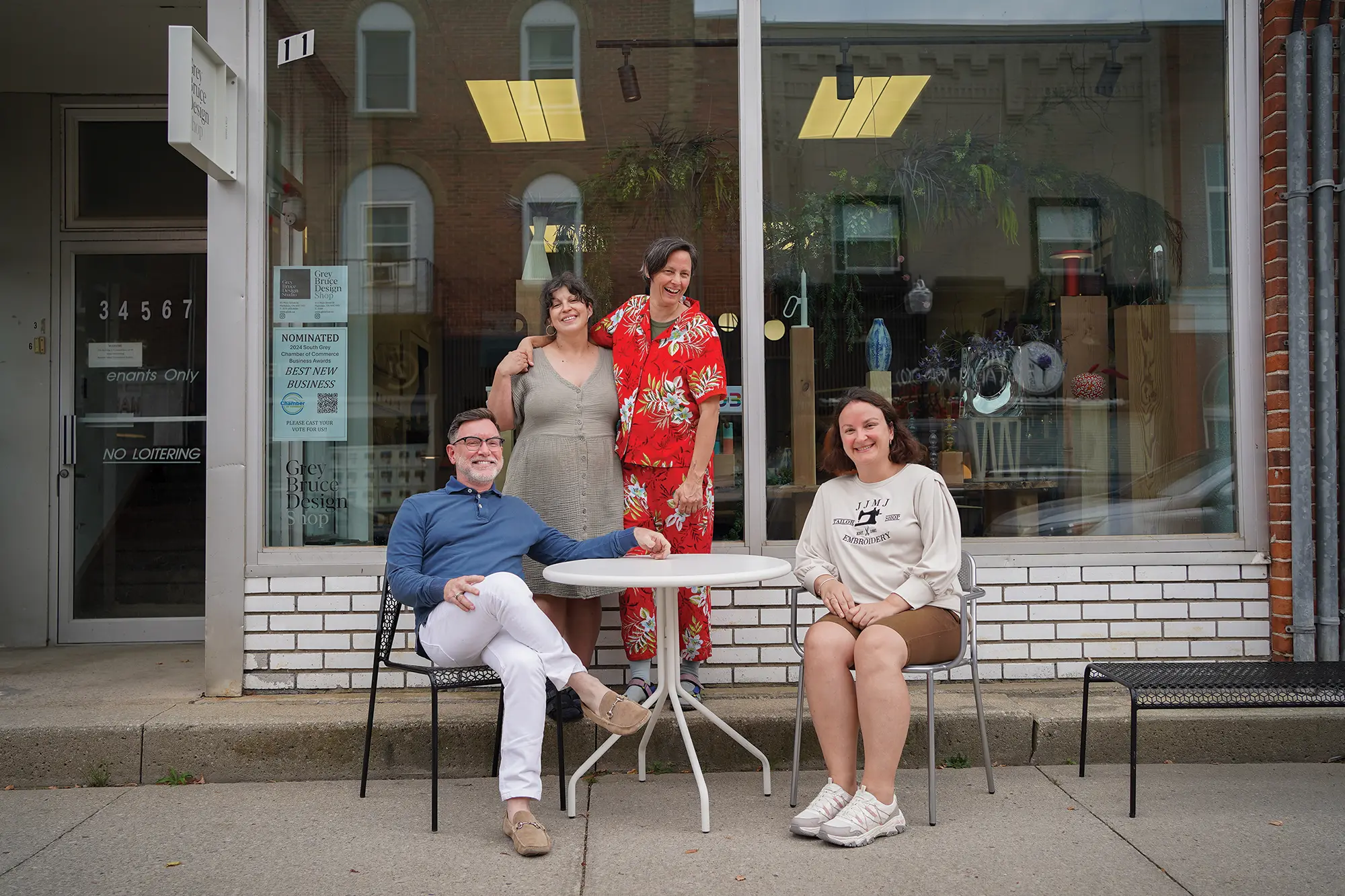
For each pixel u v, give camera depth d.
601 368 3.67
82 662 4.61
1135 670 3.14
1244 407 4.07
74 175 5.31
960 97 4.29
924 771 3.41
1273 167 4.02
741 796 3.20
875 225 4.23
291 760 3.41
